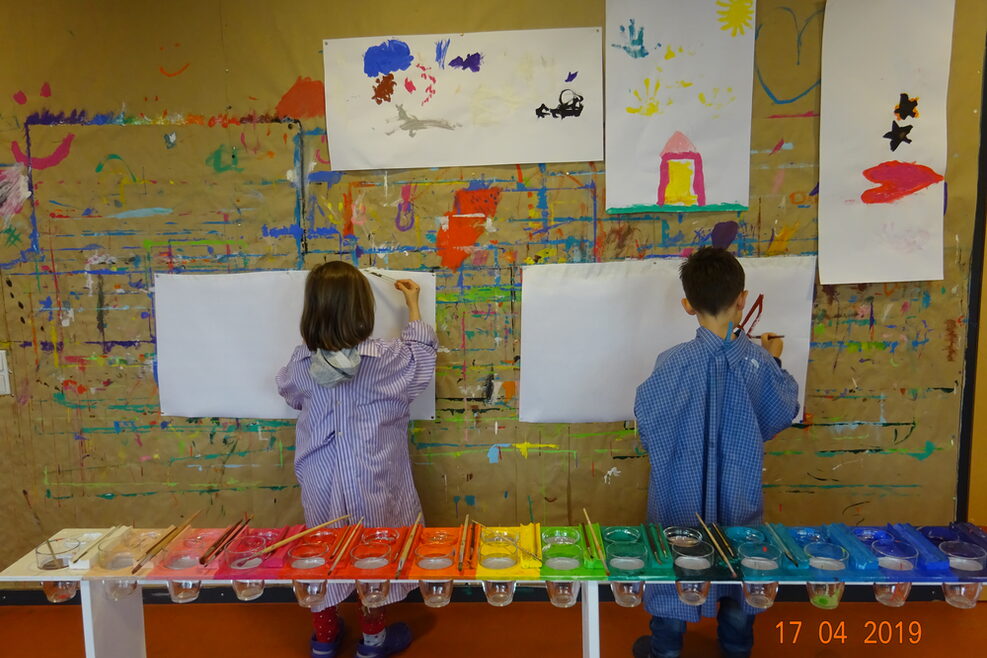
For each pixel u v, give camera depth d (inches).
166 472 79.9
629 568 49.3
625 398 75.3
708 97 70.6
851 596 78.5
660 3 69.6
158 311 76.7
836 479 76.9
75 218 75.4
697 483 58.9
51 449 79.7
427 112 72.1
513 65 71.0
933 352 74.2
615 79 70.7
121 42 72.5
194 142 73.7
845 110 70.4
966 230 72.1
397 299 74.8
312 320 61.2
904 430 75.7
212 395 77.7
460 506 78.9
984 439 75.2
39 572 51.6
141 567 51.6
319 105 72.6
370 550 52.4
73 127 73.8
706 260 59.1
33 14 72.4
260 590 50.8
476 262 74.4
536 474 78.0
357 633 73.9
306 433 64.6
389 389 63.6
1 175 74.9
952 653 67.8
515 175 72.8
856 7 68.9
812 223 72.4
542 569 49.8
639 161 71.7
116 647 56.2
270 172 73.9
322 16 71.3
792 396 60.4
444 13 70.7
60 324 77.4
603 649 69.7
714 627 73.7
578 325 74.5
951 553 49.9
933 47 69.1
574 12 70.1
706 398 58.7
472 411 77.1
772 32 69.9
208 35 72.1
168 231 75.3
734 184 71.9
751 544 51.0
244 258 75.4
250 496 79.9
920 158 70.7
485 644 71.1
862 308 73.9
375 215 74.0
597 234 73.4
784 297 73.1
